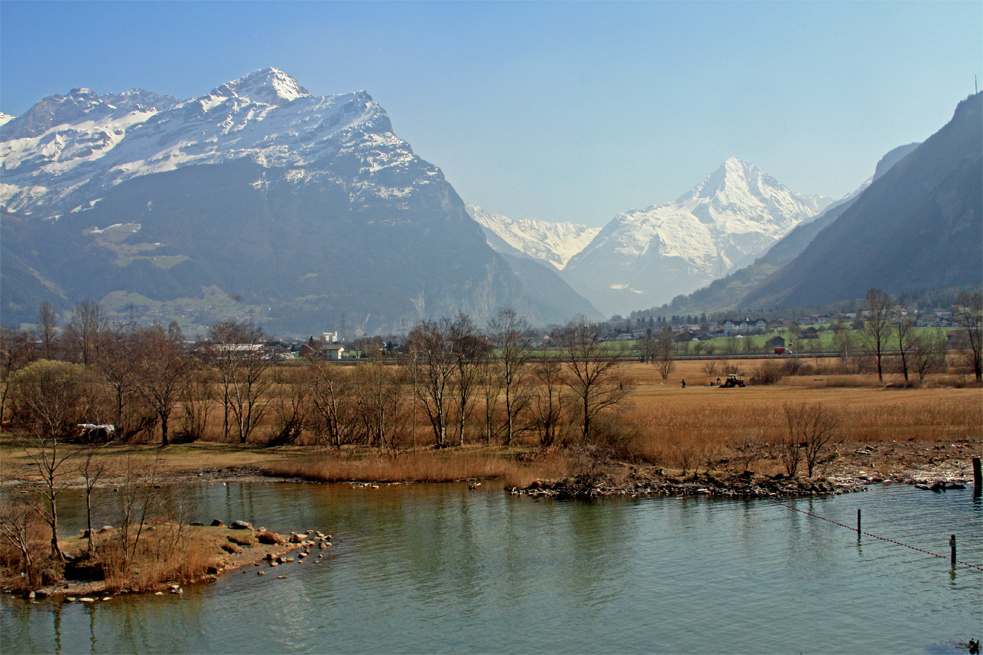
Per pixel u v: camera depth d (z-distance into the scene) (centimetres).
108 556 4100
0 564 4084
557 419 8500
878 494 6022
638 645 3353
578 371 8138
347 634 3438
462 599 3875
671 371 19038
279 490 6544
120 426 9169
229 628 3484
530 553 4619
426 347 9706
